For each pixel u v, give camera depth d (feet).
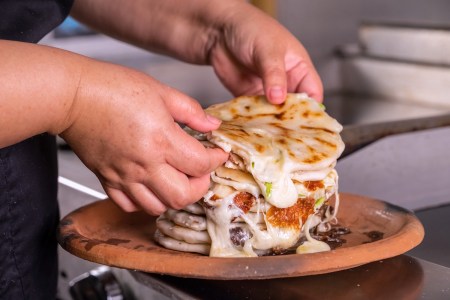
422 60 6.93
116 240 3.03
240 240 2.86
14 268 3.12
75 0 3.84
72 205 3.76
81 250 2.76
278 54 3.37
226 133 2.87
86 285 3.18
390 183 3.74
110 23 3.84
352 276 2.68
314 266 2.56
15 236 3.11
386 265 2.75
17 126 2.60
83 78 2.64
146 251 2.71
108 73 2.68
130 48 7.29
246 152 2.82
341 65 7.80
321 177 2.90
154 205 2.84
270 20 3.50
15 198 3.10
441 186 3.73
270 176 2.81
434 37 6.77
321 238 2.99
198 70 7.27
